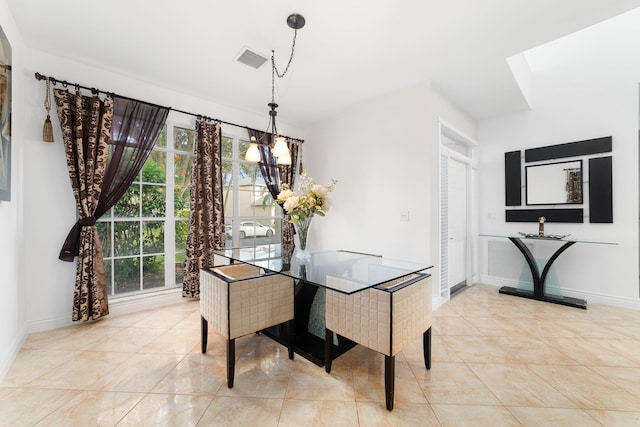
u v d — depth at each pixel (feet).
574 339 7.68
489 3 6.17
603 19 6.70
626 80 10.07
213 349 7.13
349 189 12.42
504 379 5.87
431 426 4.56
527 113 12.29
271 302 6.28
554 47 11.56
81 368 6.20
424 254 9.77
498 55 8.25
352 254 8.41
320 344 7.10
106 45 7.79
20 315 7.35
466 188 13.23
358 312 5.38
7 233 6.37
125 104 9.25
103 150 8.66
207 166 10.87
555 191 11.52
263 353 6.98
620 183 10.15
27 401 5.12
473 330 8.28
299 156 14.79
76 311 8.21
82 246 8.26
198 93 10.82
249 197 13.24
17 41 7.06
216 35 7.34
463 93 10.69
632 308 9.93
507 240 12.85
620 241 10.16
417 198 9.95
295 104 11.89
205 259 10.77
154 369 6.20
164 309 9.86
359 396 5.33
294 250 8.82
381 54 8.18
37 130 7.91
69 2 6.16
